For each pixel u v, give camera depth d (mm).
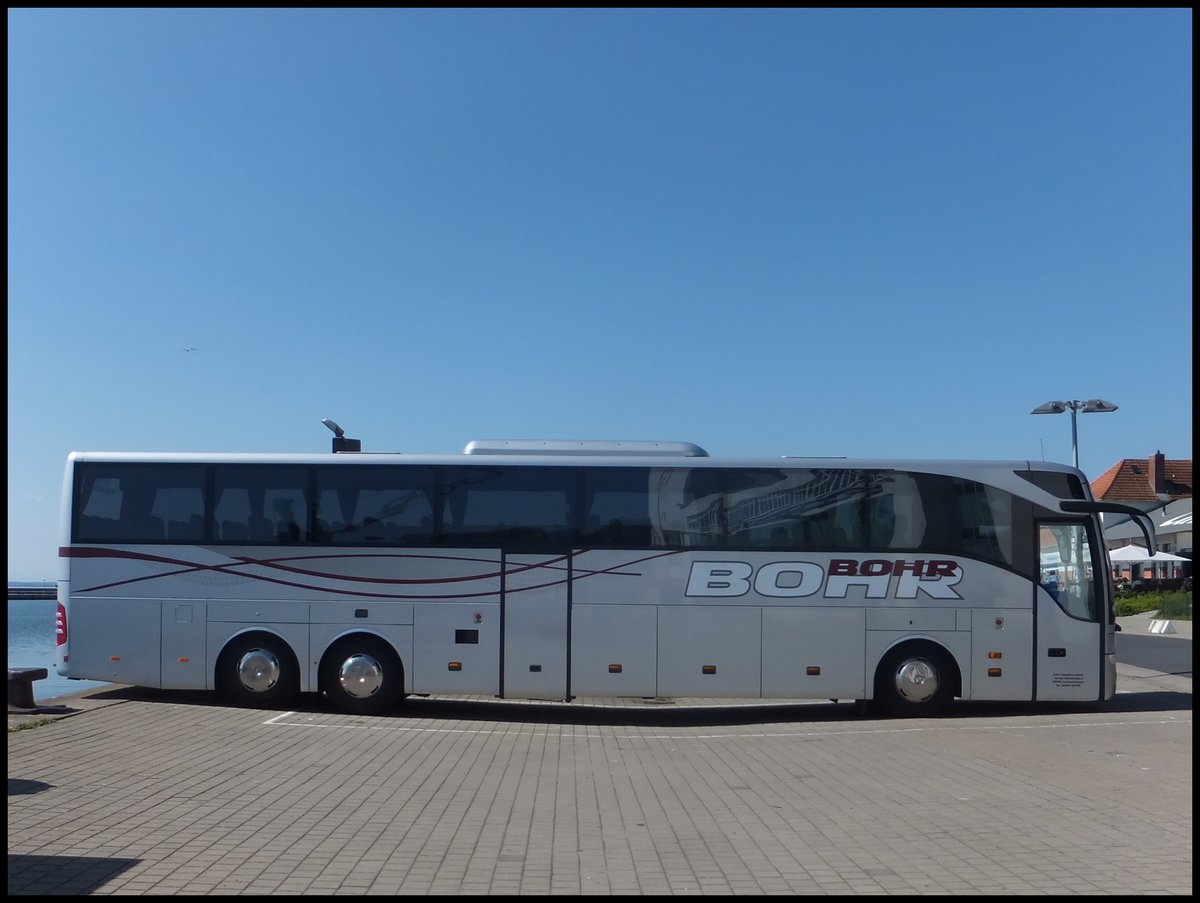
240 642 14594
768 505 14594
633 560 14461
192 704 14617
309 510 14719
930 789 9414
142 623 14664
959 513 14633
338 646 14508
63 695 15680
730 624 14367
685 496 14625
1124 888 6238
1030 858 6973
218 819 8039
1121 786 9492
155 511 14852
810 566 14477
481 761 10945
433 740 12266
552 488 14641
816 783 9750
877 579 14469
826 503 14617
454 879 6500
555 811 8492
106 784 9320
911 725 13695
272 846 7254
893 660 14414
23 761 10367
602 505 14594
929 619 14422
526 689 14305
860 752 11570
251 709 14273
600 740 12562
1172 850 7180
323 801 8773
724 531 14531
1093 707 15539
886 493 14680
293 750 11344
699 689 14289
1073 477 14812
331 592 14555
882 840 7500
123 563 14773
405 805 8664
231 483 14852
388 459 14797
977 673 14367
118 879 6402
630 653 14328
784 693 14312
